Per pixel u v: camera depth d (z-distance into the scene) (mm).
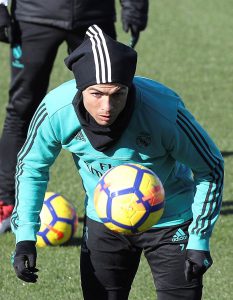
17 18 18406
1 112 27719
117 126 10781
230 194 20688
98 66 10273
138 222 10711
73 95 11008
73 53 10672
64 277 16031
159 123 10867
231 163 23250
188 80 32750
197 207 11398
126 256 12070
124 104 10531
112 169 10961
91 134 10969
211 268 16422
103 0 18703
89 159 11422
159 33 40562
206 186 11320
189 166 11297
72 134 11195
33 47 18359
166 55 36594
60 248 17375
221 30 41656
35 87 18531
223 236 18062
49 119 11125
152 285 15734
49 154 11500
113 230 10945
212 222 11367
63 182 21719
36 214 11625
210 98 30250
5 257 17016
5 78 32500
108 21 18891
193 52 37281
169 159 11539
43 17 18234
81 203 20203
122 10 19719
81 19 18453
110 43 10406
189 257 11344
